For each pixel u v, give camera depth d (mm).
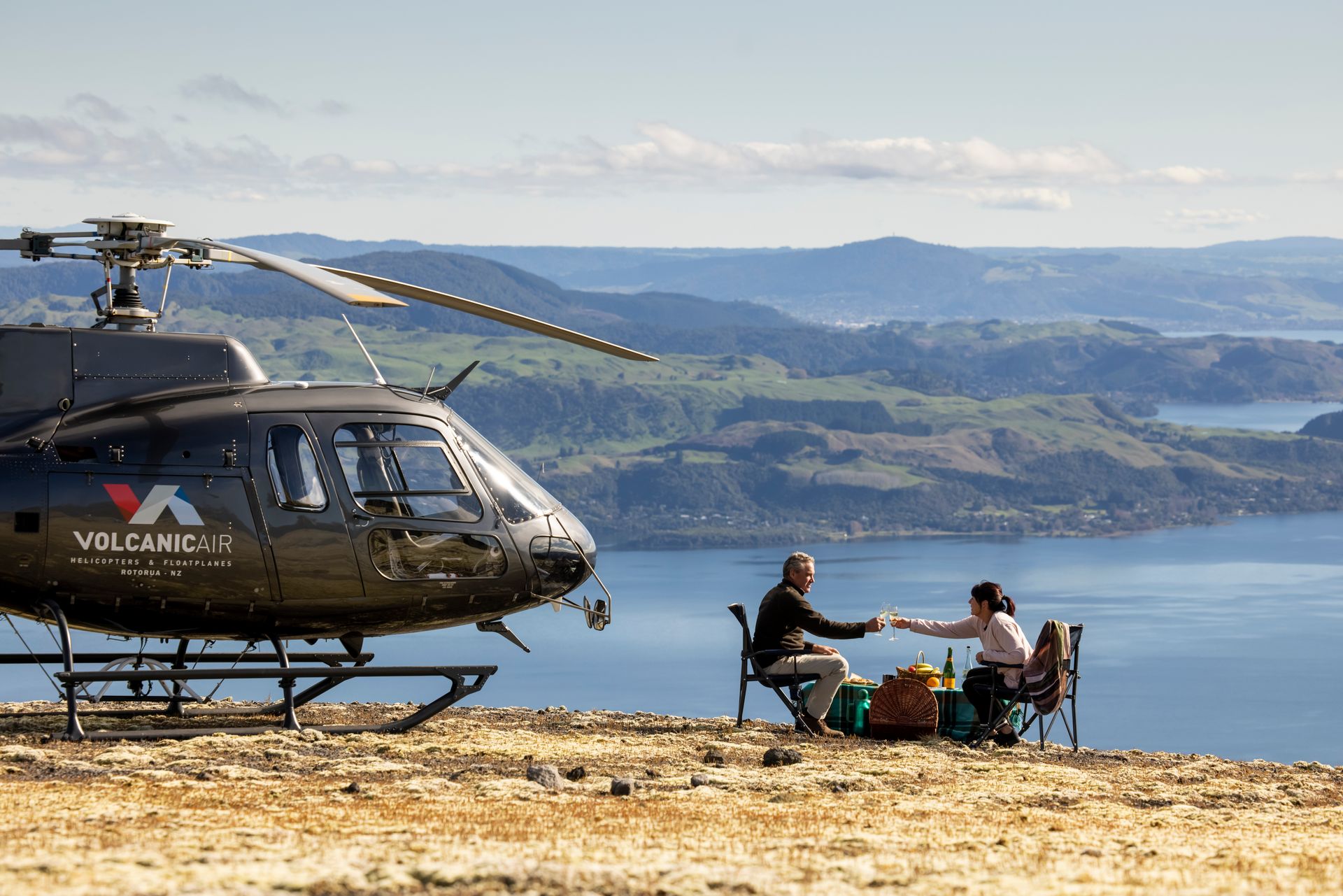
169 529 23766
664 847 14922
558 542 26719
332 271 22172
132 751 21938
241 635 25172
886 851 14922
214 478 24047
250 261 22719
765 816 17562
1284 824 18438
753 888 12578
